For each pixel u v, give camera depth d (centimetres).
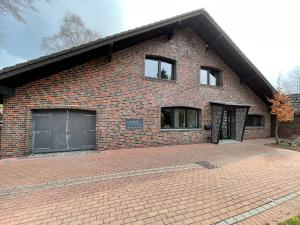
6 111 773
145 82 1045
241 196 434
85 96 896
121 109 974
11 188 460
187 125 1198
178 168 639
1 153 763
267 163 731
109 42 835
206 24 1165
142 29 915
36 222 322
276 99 1288
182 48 1184
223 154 875
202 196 428
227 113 1409
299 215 353
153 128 1055
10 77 701
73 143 902
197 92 1221
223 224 326
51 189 456
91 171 596
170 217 343
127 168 632
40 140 848
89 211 358
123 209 367
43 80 825
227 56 1312
